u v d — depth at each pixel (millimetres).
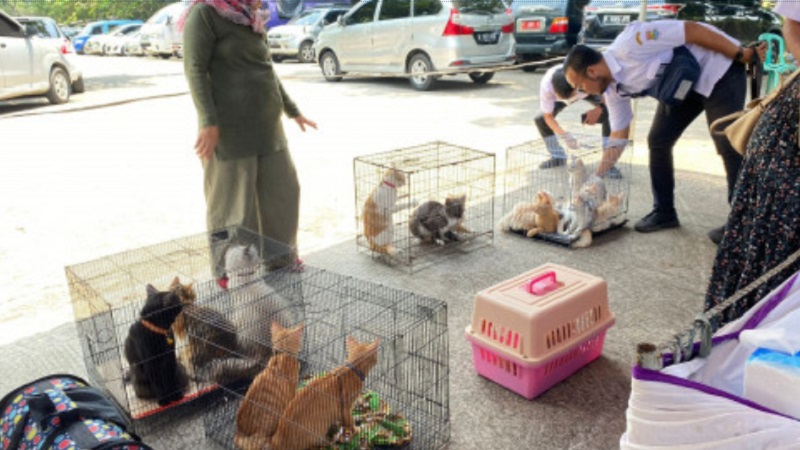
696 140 6609
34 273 3861
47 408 1784
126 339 2457
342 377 2148
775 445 1187
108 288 2871
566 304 2520
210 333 2512
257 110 3197
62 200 5336
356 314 2781
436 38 10398
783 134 2146
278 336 2314
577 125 7559
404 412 2367
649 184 5250
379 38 11219
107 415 1838
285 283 2980
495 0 10648
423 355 2416
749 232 2293
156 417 2447
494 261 3904
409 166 4844
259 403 2170
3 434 1815
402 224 4469
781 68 5852
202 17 2965
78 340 3039
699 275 3570
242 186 3248
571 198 4324
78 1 36281
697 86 3703
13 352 2945
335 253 4078
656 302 3260
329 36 12086
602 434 2287
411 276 3707
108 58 20672
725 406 1223
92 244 4324
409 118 8305
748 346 1474
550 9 11180
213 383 2512
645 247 4012
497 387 2596
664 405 1243
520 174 5312
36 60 10148
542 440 2264
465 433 2311
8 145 7566
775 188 2172
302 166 6160
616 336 2934
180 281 2912
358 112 8898
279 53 16297
